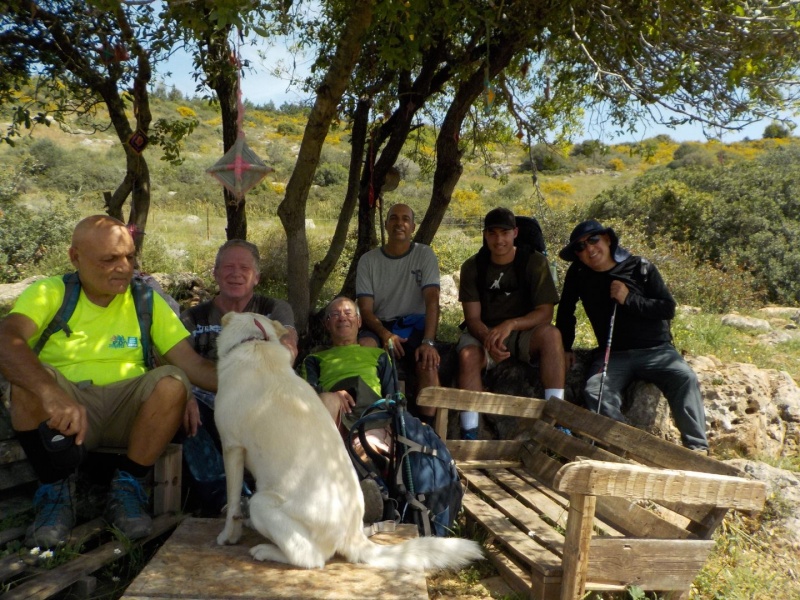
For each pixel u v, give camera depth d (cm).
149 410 308
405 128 621
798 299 1351
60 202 1333
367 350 421
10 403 302
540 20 514
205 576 262
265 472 275
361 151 630
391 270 512
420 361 482
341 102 638
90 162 2514
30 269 1027
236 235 624
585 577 285
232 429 282
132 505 310
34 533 289
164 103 2888
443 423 424
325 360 419
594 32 550
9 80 604
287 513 268
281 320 406
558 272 901
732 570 363
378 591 257
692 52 488
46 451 287
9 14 512
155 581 258
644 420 488
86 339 317
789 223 1495
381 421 355
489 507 372
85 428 278
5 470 330
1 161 1959
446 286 970
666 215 1575
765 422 514
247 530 306
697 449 455
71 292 315
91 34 550
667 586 300
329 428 287
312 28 671
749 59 448
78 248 305
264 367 288
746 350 775
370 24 438
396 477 340
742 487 291
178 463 339
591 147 716
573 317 514
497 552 346
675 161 3269
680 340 758
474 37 556
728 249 1467
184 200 2338
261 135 3456
